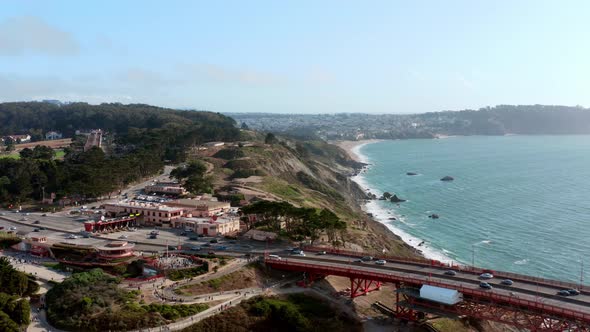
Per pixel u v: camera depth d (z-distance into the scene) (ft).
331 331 429.38
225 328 406.00
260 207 635.25
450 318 433.48
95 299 416.26
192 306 421.59
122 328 388.37
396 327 447.01
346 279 534.37
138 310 406.62
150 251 561.84
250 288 475.31
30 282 467.11
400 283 449.06
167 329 389.80
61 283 442.91
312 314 443.32
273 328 424.05
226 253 552.82
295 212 618.03
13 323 383.45
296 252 547.49
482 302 400.26
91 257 540.52
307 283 498.28
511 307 386.73
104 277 458.91
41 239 595.47
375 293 511.40
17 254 582.76
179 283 467.11
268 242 603.26
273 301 445.78
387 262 507.30
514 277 440.86
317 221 599.16
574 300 383.04
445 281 434.30
